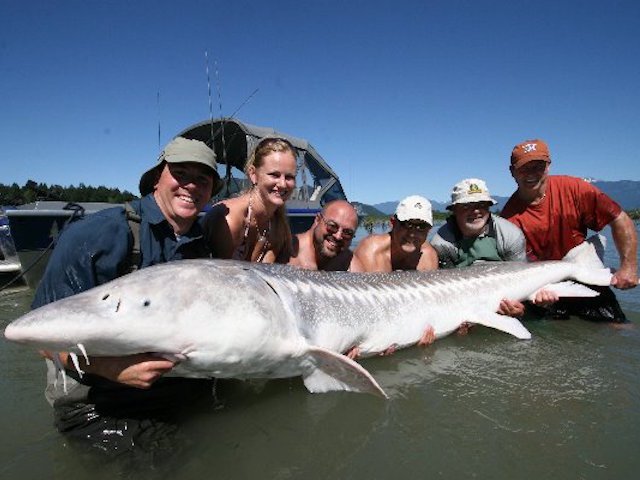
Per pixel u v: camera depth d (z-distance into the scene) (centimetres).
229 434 112
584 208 229
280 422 116
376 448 106
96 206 317
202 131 346
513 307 204
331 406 124
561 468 98
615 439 109
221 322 106
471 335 192
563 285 221
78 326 91
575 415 120
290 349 120
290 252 192
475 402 127
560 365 156
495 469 98
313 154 388
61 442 111
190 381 129
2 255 334
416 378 144
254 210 173
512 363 158
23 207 323
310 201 380
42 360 170
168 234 134
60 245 118
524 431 112
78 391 120
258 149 171
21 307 254
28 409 130
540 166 226
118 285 100
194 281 106
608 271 227
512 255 224
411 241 200
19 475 99
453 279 192
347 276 158
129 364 102
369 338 154
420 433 111
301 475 97
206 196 136
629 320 221
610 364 157
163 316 99
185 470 99
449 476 96
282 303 122
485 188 215
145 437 110
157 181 136
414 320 170
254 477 96
